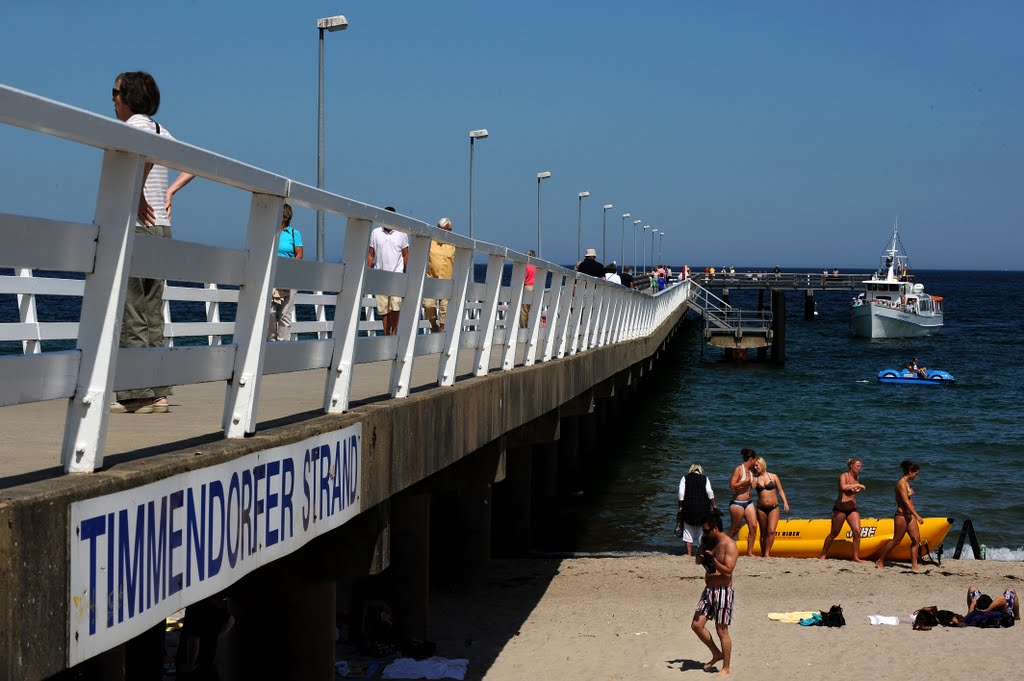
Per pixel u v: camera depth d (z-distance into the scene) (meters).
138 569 3.53
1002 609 14.42
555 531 21.42
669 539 20.83
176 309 61.56
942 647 13.48
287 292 11.34
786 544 19.12
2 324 7.17
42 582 3.05
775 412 42.06
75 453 3.45
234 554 4.27
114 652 5.28
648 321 31.44
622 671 12.36
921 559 18.58
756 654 13.17
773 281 103.88
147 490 3.59
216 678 8.67
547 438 13.35
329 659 7.89
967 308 139.38
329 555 6.49
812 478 28.59
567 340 15.06
